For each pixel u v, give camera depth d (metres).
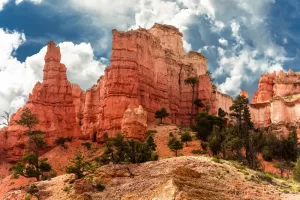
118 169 71.06
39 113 123.31
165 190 54.72
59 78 131.38
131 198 59.75
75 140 121.69
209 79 141.62
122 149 87.12
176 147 94.88
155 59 132.50
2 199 77.25
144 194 59.38
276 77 161.12
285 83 155.38
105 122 114.19
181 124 133.12
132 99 115.81
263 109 146.12
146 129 111.19
